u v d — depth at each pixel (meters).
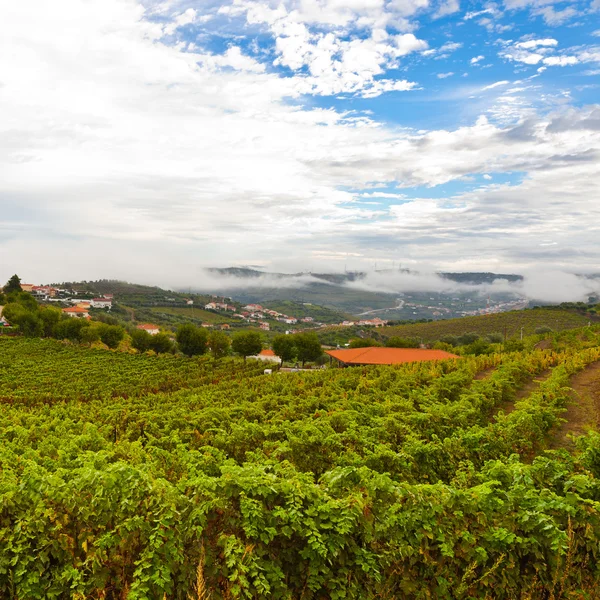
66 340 95.19
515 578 5.21
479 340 69.38
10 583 5.16
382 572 5.27
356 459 9.27
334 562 5.19
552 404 16.19
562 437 15.02
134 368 62.25
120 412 21.09
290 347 71.19
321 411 16.12
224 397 29.92
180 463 8.99
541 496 5.78
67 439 14.45
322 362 87.00
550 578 5.21
